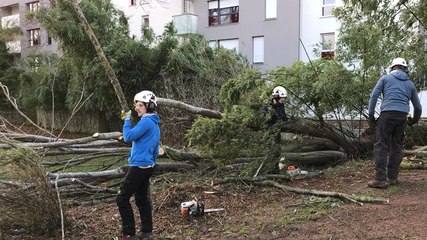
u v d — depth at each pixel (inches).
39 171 197.6
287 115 348.2
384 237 174.2
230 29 1021.2
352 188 254.4
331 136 359.3
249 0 986.1
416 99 253.6
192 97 570.9
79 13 212.7
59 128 934.4
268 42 963.3
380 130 249.1
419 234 174.7
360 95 340.5
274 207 227.6
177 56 645.9
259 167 291.6
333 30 878.4
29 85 970.1
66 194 259.9
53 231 201.6
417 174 295.1
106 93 733.3
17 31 1277.1
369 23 371.6
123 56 693.3
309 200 233.0
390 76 249.9
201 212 215.8
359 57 342.3
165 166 307.4
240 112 300.0
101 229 207.6
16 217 199.2
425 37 418.0
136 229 205.0
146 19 1181.7
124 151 307.4
